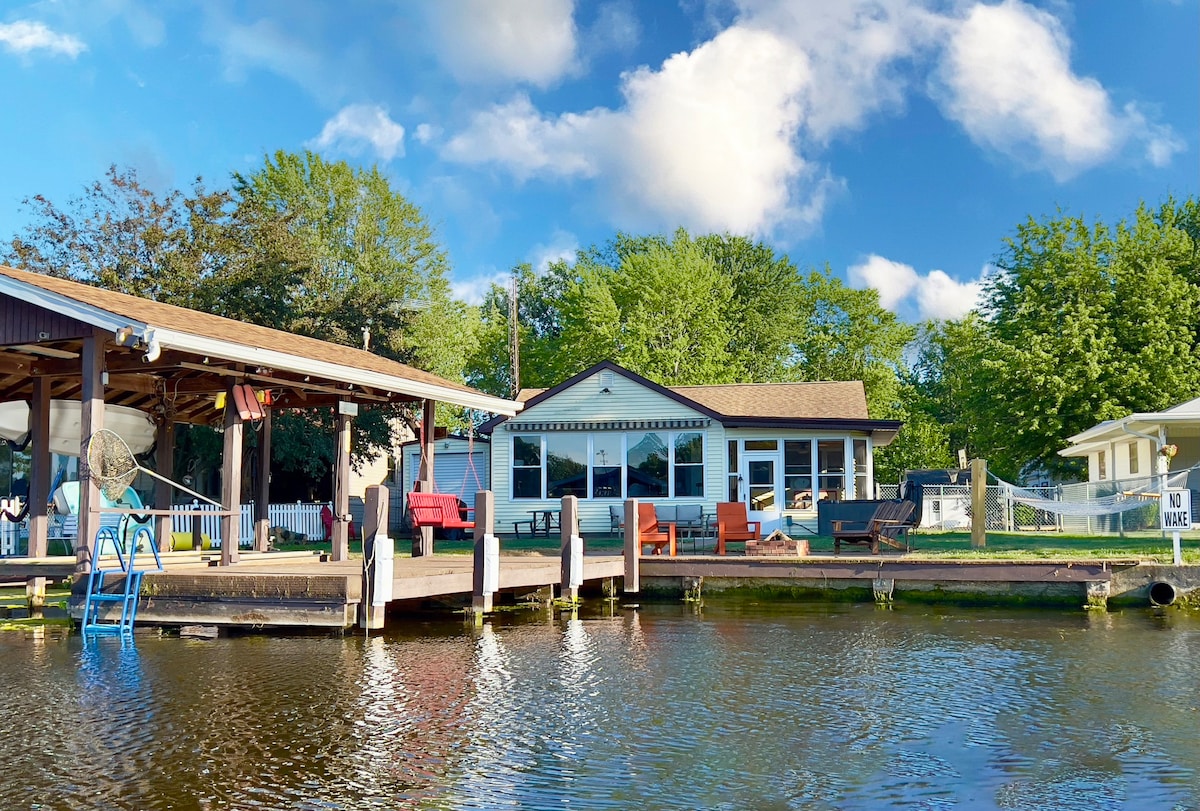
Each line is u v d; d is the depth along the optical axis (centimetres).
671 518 2578
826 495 2575
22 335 1277
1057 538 2370
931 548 2064
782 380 5931
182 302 3172
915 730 802
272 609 1198
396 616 1484
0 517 1862
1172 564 1611
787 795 642
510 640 1247
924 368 7306
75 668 1008
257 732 769
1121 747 757
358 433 3194
